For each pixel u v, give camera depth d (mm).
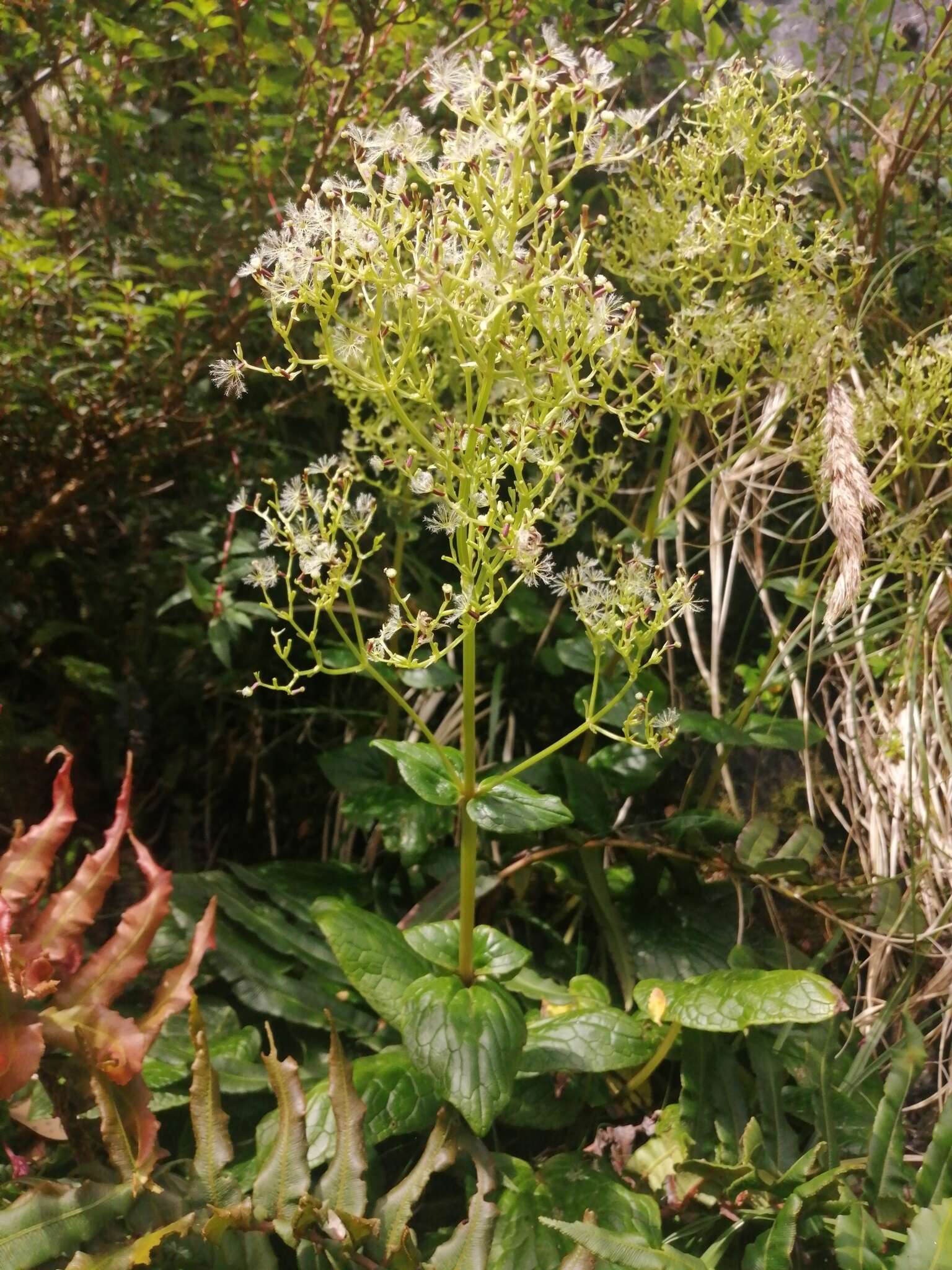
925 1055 623
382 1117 577
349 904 652
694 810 846
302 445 1019
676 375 730
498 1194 578
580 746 907
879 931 769
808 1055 658
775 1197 591
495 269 467
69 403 824
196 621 925
